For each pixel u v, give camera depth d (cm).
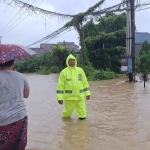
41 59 4012
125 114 736
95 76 2014
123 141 510
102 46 2830
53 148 485
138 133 558
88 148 479
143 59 2464
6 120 324
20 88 342
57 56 3597
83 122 665
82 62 2331
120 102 919
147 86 1363
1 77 331
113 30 3061
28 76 2989
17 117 330
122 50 2728
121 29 2959
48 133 580
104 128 605
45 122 679
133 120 666
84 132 578
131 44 1636
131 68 1633
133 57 1639
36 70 4047
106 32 3075
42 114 780
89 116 728
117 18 3022
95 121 671
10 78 336
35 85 1733
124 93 1132
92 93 1178
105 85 1523
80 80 694
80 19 2161
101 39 2778
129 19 1634
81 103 694
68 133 575
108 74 2045
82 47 2312
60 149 479
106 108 827
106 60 2745
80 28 2242
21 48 346
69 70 694
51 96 1158
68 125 641
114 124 636
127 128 597
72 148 482
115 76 2109
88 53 2730
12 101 332
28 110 850
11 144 328
